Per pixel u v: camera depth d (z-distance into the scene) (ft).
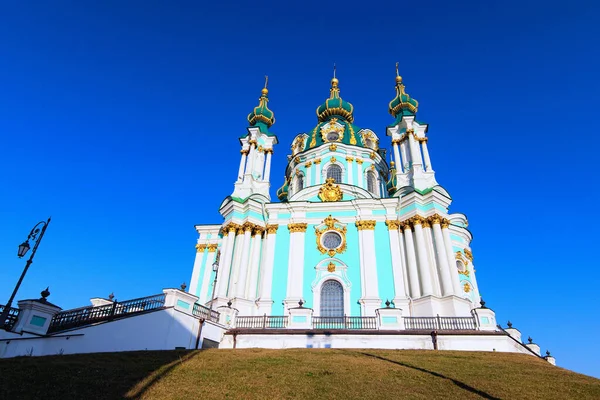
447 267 92.99
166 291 63.00
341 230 102.89
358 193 113.80
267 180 123.24
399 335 67.41
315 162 127.24
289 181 138.10
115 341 53.52
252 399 32.99
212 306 94.53
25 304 51.44
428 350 61.77
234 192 116.88
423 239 97.96
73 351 49.96
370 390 36.37
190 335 62.44
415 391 36.65
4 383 32.91
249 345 67.46
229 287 99.50
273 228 105.91
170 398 32.32
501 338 66.23
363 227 102.01
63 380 34.96
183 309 63.26
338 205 106.32
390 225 101.55
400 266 95.66
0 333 47.93
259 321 74.84
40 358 42.32
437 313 86.84
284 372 41.88
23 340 48.26
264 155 128.47
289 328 70.95
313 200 115.03
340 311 93.35
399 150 123.34
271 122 138.21
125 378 36.94
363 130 139.95
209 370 41.70
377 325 71.51
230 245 105.40
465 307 88.38
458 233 114.52
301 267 99.04
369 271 95.45
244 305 94.07
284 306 93.97
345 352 56.49
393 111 131.44
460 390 37.40
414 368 46.39
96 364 40.93
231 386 36.19
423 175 112.37
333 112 149.69
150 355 47.70
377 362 49.08
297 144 144.36
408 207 103.86
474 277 114.83
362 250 99.19
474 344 66.44
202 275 116.47
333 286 96.68
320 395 34.45
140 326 56.44
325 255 100.53
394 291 92.48
